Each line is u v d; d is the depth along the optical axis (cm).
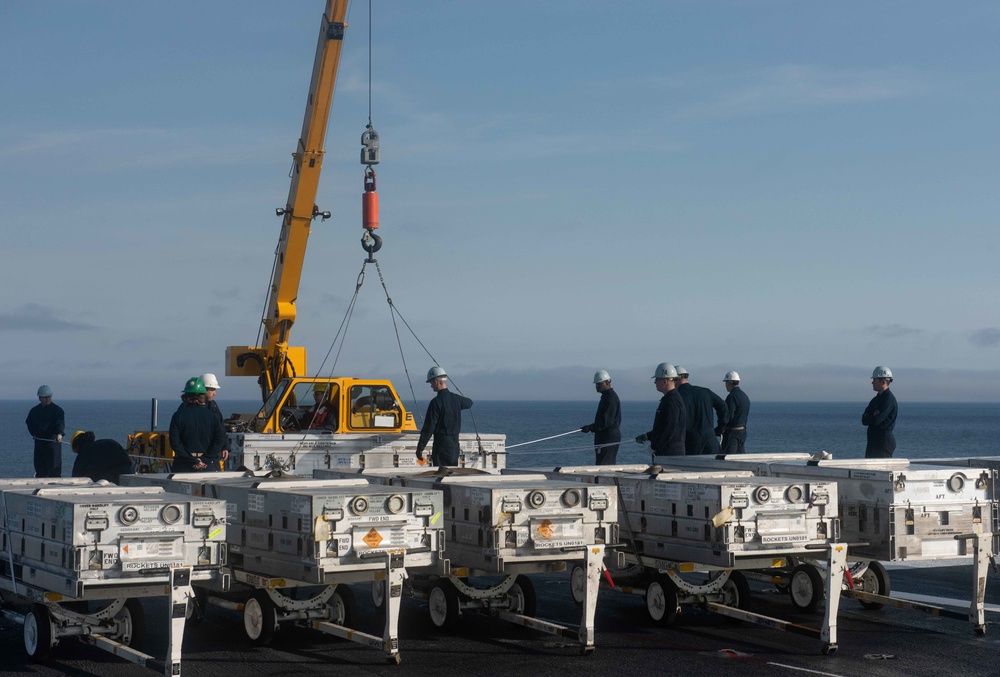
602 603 1181
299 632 1021
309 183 2062
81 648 950
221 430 1337
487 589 1015
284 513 909
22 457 6544
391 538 901
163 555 828
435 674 859
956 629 1034
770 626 982
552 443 8250
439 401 1416
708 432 1667
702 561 986
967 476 1042
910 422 19075
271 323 2159
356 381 1816
